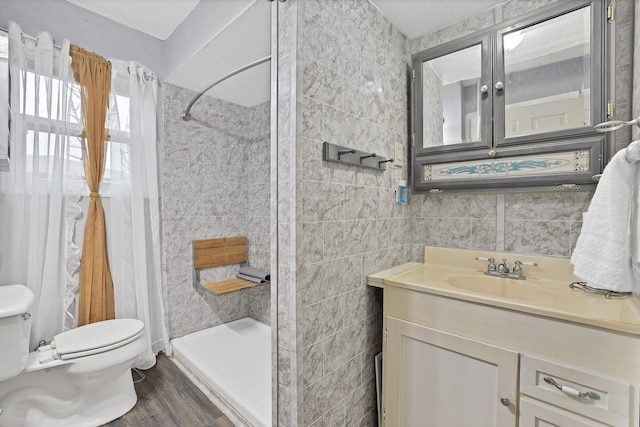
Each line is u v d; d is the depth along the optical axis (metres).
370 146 1.50
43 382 1.27
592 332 0.89
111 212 1.54
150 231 1.81
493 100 1.48
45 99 1.28
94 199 1.45
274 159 1.19
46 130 1.28
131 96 1.64
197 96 1.94
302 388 1.14
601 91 1.21
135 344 1.48
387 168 1.64
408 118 1.84
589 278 0.99
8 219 1.17
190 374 1.81
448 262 1.72
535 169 1.39
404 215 1.81
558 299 1.09
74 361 1.28
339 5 1.31
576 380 0.92
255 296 2.62
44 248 1.27
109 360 1.36
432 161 1.69
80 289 1.42
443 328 1.21
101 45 1.55
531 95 1.39
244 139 2.46
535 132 1.38
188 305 2.14
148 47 1.79
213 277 2.28
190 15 1.74
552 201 1.41
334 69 1.28
